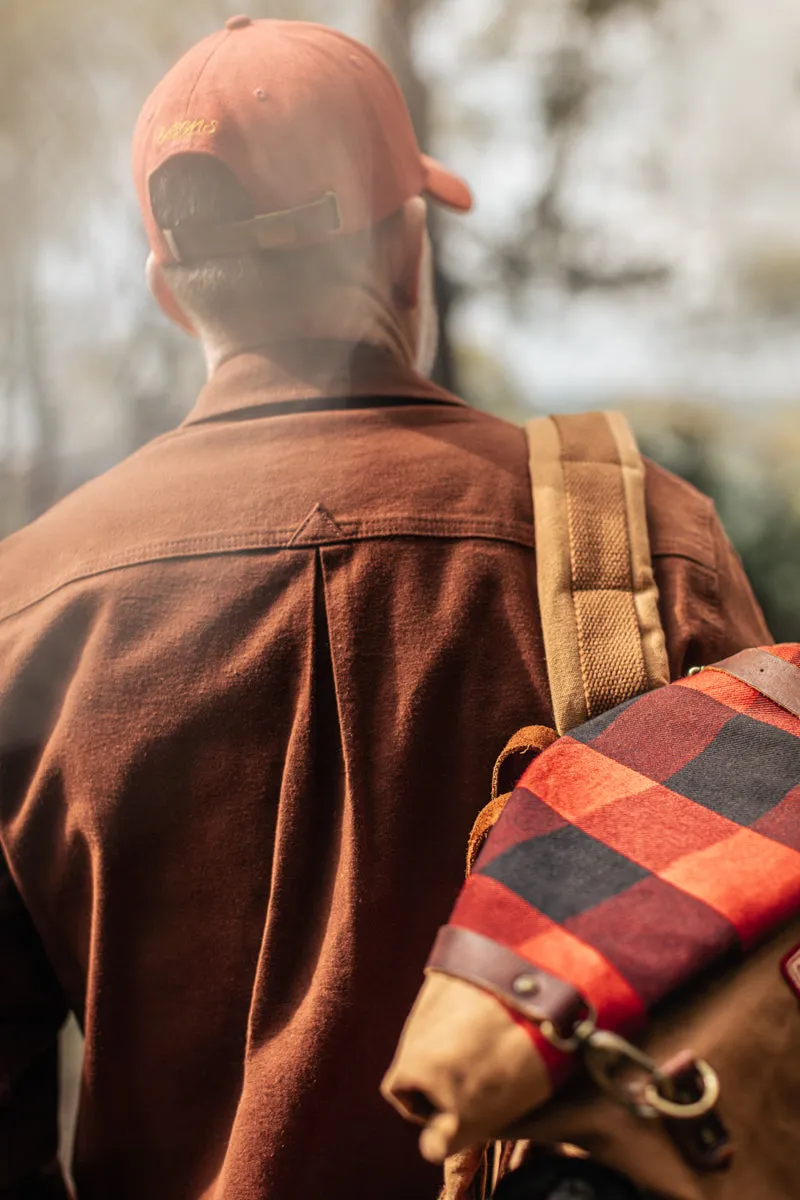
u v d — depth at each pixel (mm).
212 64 647
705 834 499
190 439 701
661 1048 427
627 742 567
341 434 693
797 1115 444
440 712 637
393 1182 640
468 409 748
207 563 651
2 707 660
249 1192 608
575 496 680
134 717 642
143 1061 683
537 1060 397
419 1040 410
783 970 464
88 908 695
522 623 653
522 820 510
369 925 618
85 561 666
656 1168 410
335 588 641
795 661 602
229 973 659
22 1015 750
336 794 640
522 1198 439
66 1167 1152
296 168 650
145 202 667
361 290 709
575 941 432
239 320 694
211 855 650
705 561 708
